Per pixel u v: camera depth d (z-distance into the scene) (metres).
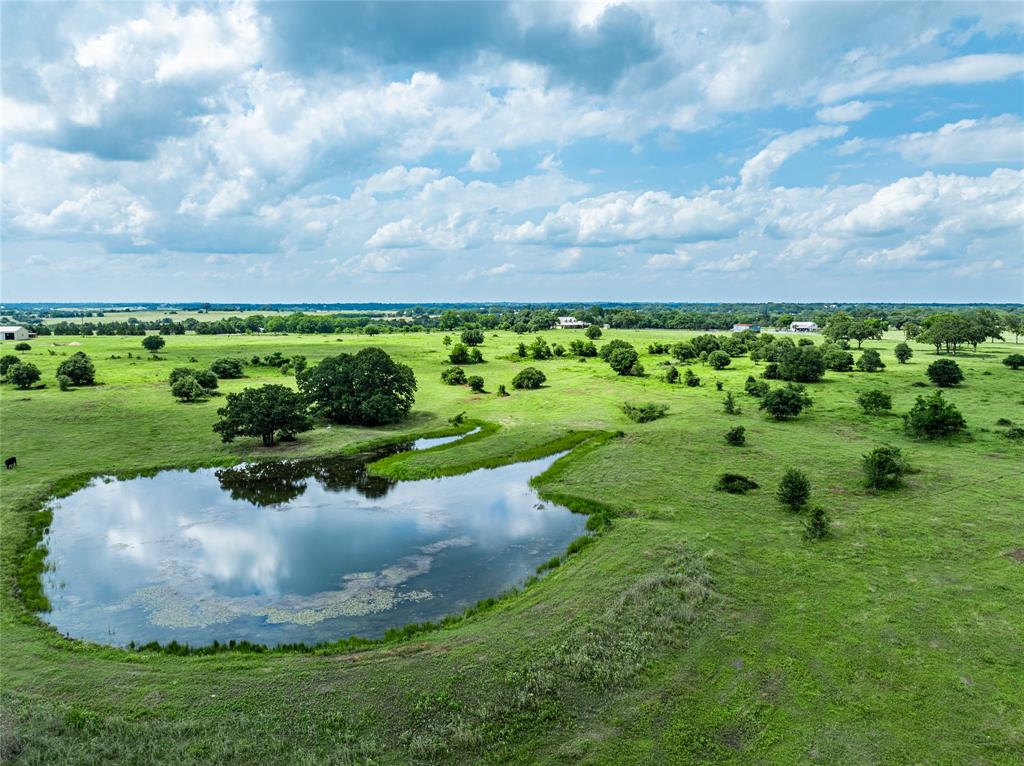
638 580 31.22
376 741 20.25
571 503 45.59
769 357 118.19
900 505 41.50
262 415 61.22
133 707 21.97
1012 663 23.88
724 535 37.12
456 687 22.98
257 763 19.25
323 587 32.97
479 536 40.03
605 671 23.50
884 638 25.70
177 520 43.03
